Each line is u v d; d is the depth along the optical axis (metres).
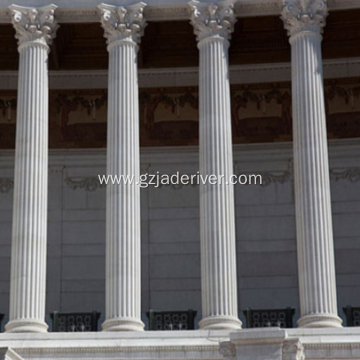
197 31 86.44
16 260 81.38
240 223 98.56
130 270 81.12
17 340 78.69
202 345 77.31
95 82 100.50
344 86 99.25
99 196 99.69
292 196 98.75
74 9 86.94
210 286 80.62
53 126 100.56
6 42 97.75
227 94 84.88
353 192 98.25
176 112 100.56
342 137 99.00
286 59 99.12
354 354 75.94
